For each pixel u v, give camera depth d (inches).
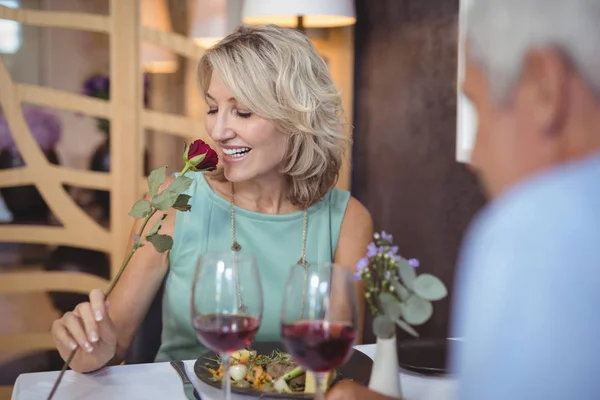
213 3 134.7
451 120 118.3
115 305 62.2
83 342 48.0
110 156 130.2
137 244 46.0
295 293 35.5
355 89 142.4
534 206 22.7
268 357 50.3
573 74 21.7
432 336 121.2
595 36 21.3
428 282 39.3
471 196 114.3
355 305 35.6
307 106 63.5
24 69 128.6
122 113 129.7
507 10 22.7
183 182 44.3
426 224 126.3
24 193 127.5
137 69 129.8
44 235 127.6
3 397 116.2
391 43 132.8
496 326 22.6
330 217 69.4
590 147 22.3
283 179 67.8
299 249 67.3
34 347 125.6
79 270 129.6
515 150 23.2
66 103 127.6
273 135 63.2
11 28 126.6
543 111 22.3
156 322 75.0
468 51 24.3
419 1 124.4
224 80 61.1
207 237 65.9
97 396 45.3
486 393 22.5
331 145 66.8
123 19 128.6
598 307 21.5
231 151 63.3
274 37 63.4
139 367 51.4
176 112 134.9
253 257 38.1
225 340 37.0
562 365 21.5
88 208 130.2
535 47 22.1
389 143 135.0
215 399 44.8
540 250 22.1
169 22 132.2
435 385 47.2
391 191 135.2
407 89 129.4
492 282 22.9
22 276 126.0
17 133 125.7
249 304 37.6
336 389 39.0
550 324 21.7
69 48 130.0
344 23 131.8
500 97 23.1
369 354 54.6
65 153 129.3
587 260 21.7
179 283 65.1
